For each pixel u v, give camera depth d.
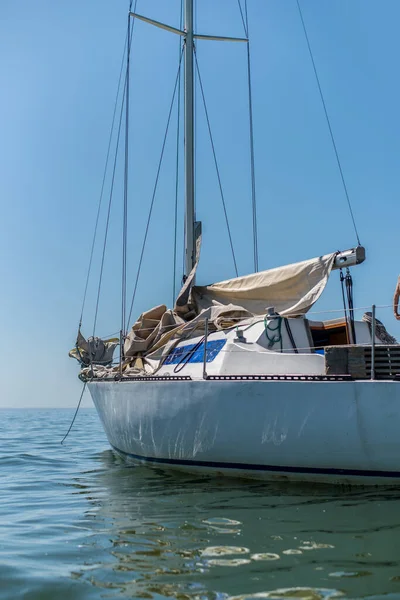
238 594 3.47
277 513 5.37
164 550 4.34
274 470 6.57
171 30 12.40
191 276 10.27
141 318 10.66
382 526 4.86
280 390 6.35
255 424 6.49
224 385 6.70
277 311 8.75
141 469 8.50
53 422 30.84
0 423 28.98
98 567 4.00
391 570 3.83
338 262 8.20
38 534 4.92
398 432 5.87
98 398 9.70
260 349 7.49
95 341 12.03
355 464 6.10
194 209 11.81
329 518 5.14
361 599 3.36
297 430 6.25
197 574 3.81
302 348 7.42
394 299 6.90
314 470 6.33
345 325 8.42
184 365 8.35
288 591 3.50
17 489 7.42
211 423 6.81
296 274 8.57
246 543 4.46
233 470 6.86
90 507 6.04
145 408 7.78
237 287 9.59
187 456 7.25
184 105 12.17
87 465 9.86
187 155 11.92
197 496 6.25
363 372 6.11
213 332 8.43
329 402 6.11
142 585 3.64
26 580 3.76
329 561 4.02
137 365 10.19
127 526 5.09
